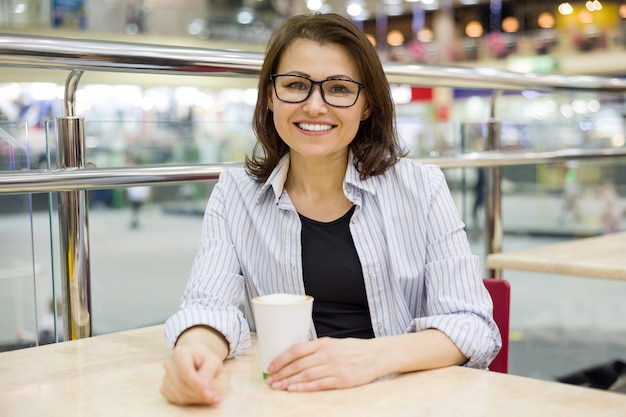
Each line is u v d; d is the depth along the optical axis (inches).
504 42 613.0
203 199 82.2
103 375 39.1
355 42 46.9
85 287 56.4
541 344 108.7
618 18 575.2
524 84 85.8
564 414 32.6
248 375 39.4
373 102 48.8
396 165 50.9
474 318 45.5
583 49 581.6
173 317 43.9
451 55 637.3
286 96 46.8
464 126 87.2
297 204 50.3
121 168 56.0
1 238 53.1
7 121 53.7
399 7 634.8
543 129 95.7
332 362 36.9
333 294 49.3
